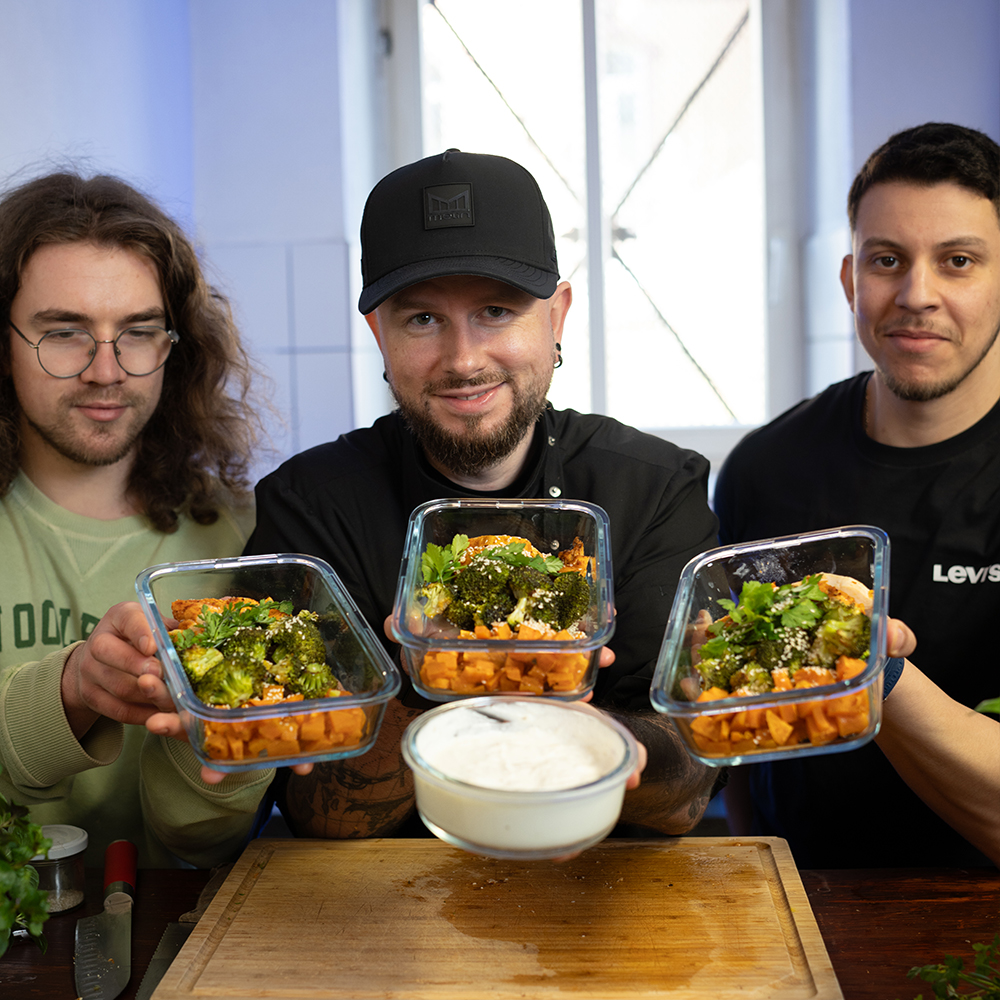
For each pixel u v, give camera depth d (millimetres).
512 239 1255
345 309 2859
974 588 1582
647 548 1448
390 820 1263
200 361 1606
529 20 3121
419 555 1152
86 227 1401
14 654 1496
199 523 1629
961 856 1599
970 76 2746
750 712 925
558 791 848
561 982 953
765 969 972
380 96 3172
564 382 3279
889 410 1670
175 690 952
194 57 2848
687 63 3127
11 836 943
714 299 3229
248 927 1050
